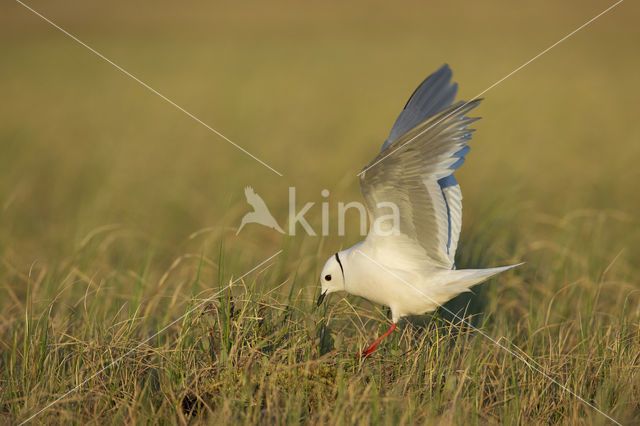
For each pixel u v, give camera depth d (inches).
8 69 1839.3
